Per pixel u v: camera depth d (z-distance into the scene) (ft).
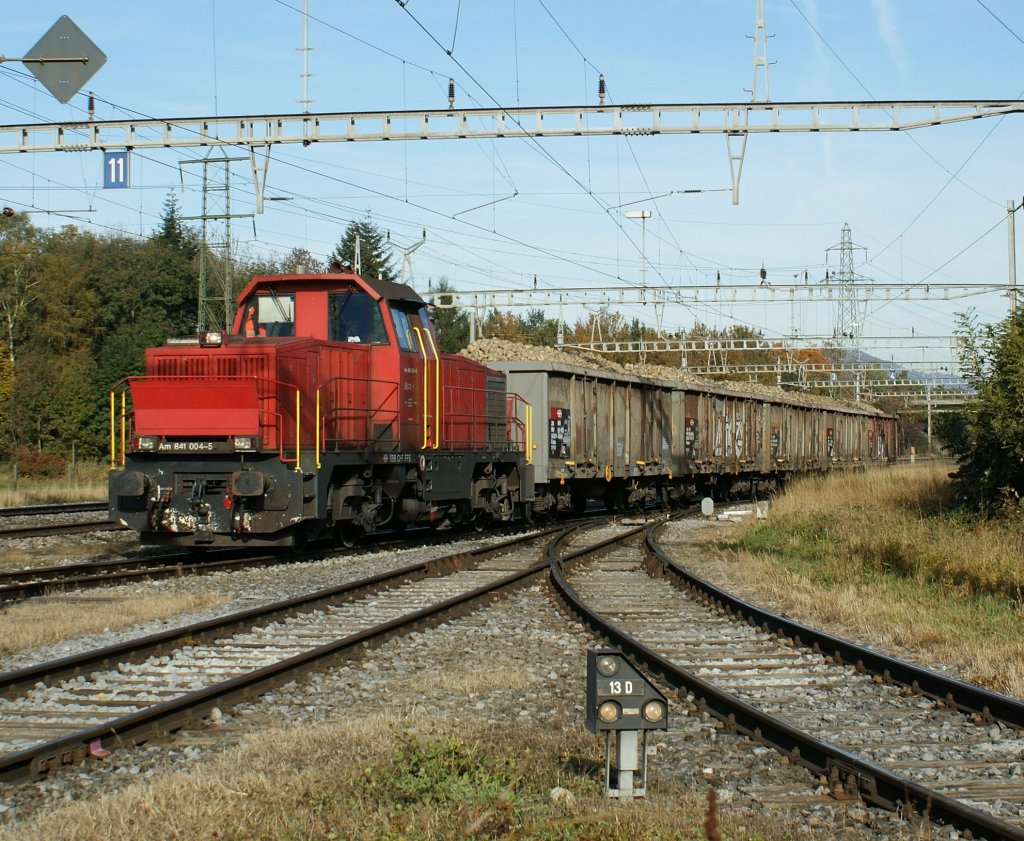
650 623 41.34
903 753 24.06
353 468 58.85
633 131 71.51
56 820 18.57
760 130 71.51
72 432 172.14
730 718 26.05
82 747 22.71
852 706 28.68
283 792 20.03
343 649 32.94
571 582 52.85
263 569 53.67
